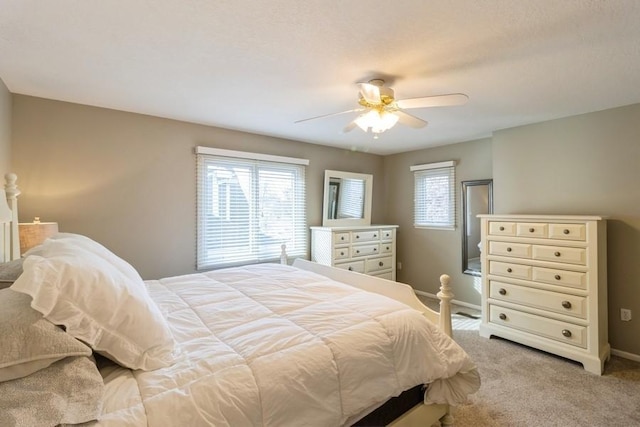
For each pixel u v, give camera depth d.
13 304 0.92
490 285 3.14
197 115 3.06
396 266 5.06
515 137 3.42
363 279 2.33
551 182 3.15
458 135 3.84
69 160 2.69
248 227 3.74
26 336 0.85
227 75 2.14
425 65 1.98
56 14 1.47
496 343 3.03
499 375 2.44
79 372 0.89
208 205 3.44
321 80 2.21
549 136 3.16
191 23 1.54
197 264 3.36
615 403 2.09
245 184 3.72
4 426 0.76
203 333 1.37
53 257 1.08
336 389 1.20
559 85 2.29
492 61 1.92
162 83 2.28
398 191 5.04
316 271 2.82
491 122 3.24
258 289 2.02
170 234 3.19
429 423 1.61
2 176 2.24
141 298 1.17
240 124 3.38
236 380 1.04
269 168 3.92
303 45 1.75
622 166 2.74
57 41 1.71
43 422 0.78
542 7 1.40
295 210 4.15
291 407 1.07
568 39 1.67
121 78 2.20
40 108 2.57
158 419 0.88
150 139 3.07
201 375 1.05
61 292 0.94
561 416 1.96
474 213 4.09
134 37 1.67
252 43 1.73
